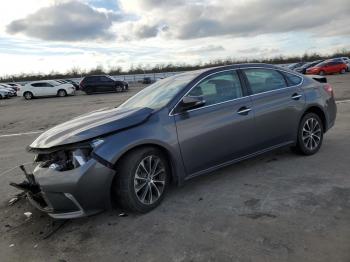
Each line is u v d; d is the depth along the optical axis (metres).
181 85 4.63
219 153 4.64
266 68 5.38
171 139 4.18
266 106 5.10
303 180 4.68
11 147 8.76
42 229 3.97
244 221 3.69
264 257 3.03
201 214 3.94
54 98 29.52
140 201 4.00
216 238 3.41
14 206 4.67
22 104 25.09
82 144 3.73
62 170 3.71
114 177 3.92
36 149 3.92
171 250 3.28
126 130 3.94
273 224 3.57
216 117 4.58
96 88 31.39
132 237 3.59
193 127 4.38
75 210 3.75
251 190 4.49
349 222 3.49
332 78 28.19
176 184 4.35
